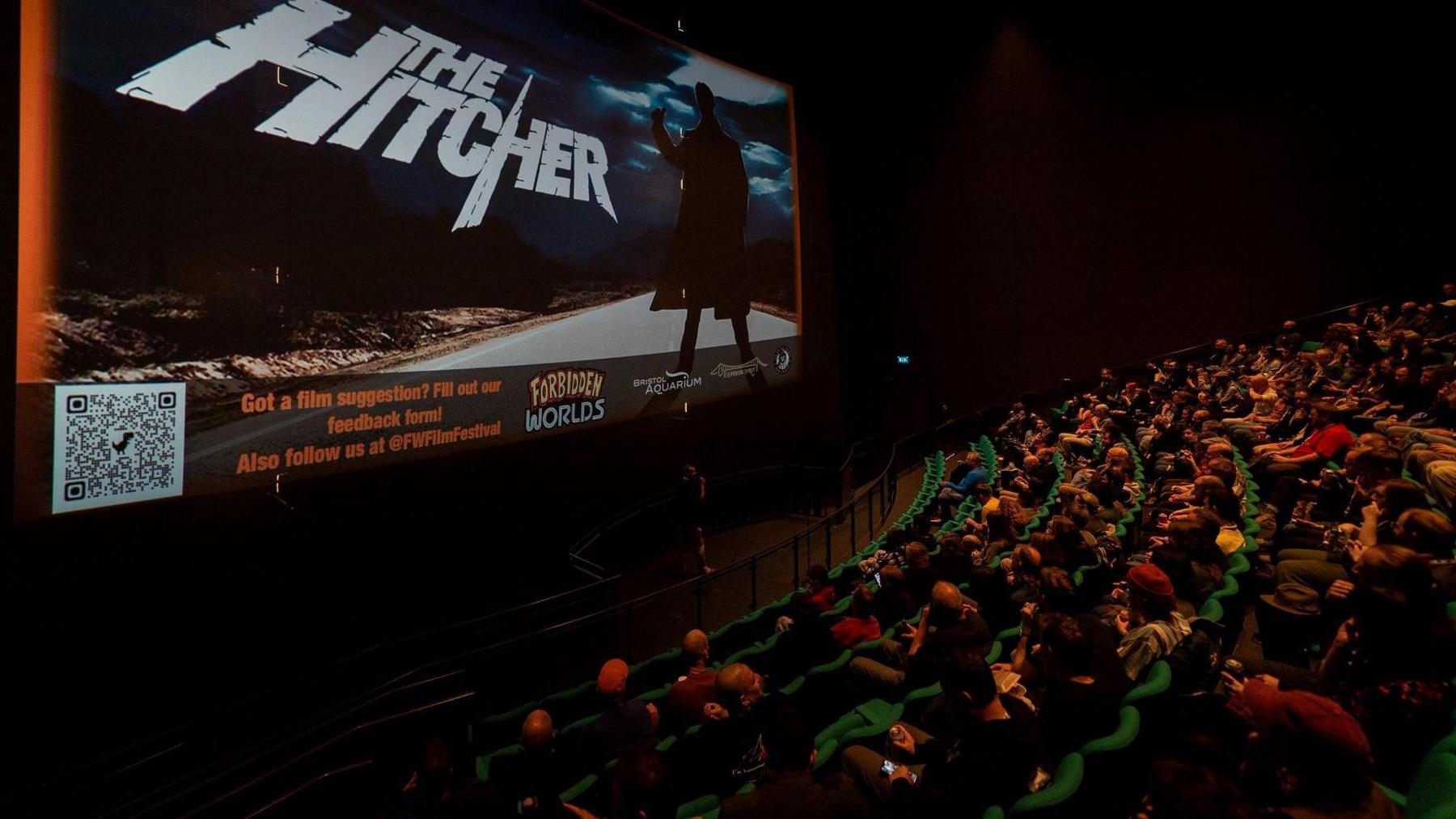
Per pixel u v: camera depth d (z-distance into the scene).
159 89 5.21
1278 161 11.43
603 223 8.89
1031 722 2.17
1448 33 10.18
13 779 4.50
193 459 5.43
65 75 4.78
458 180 7.27
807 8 13.03
